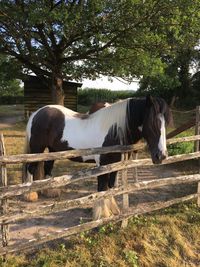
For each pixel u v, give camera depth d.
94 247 4.29
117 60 12.80
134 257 4.20
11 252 3.94
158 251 4.43
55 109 5.35
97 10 10.59
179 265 4.28
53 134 5.18
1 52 13.40
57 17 9.79
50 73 14.62
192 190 6.44
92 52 12.82
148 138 4.16
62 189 6.39
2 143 3.78
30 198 5.64
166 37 12.29
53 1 11.74
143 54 12.27
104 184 4.72
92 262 4.07
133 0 9.85
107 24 11.15
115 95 36.06
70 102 20.78
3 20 11.52
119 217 4.64
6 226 3.85
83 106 31.58
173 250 4.48
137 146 4.55
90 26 11.32
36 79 19.59
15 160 3.72
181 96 27.50
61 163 8.41
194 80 28.17
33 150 5.51
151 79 14.29
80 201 4.23
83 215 5.21
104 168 4.34
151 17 11.05
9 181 6.88
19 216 3.85
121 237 4.52
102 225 4.66
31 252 4.14
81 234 4.43
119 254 4.26
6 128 16.12
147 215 5.20
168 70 24.50
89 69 14.59
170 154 8.61
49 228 4.79
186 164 8.36
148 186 4.89
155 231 4.75
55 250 4.19
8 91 29.73
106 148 4.27
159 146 4.02
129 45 12.30
